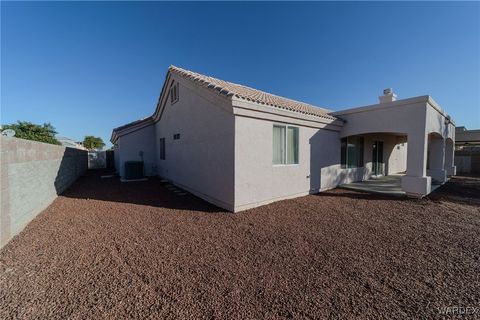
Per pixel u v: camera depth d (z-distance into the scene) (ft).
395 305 8.95
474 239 15.88
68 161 39.11
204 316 8.31
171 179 41.75
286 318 8.21
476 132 74.64
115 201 27.63
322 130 33.65
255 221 19.86
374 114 32.37
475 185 40.34
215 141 25.59
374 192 32.27
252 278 10.91
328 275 11.19
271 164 26.09
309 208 24.25
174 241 15.47
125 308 8.72
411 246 14.69
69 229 17.72
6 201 14.89
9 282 10.44
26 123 71.92
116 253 13.58
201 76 35.45
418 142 27.89
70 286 10.16
